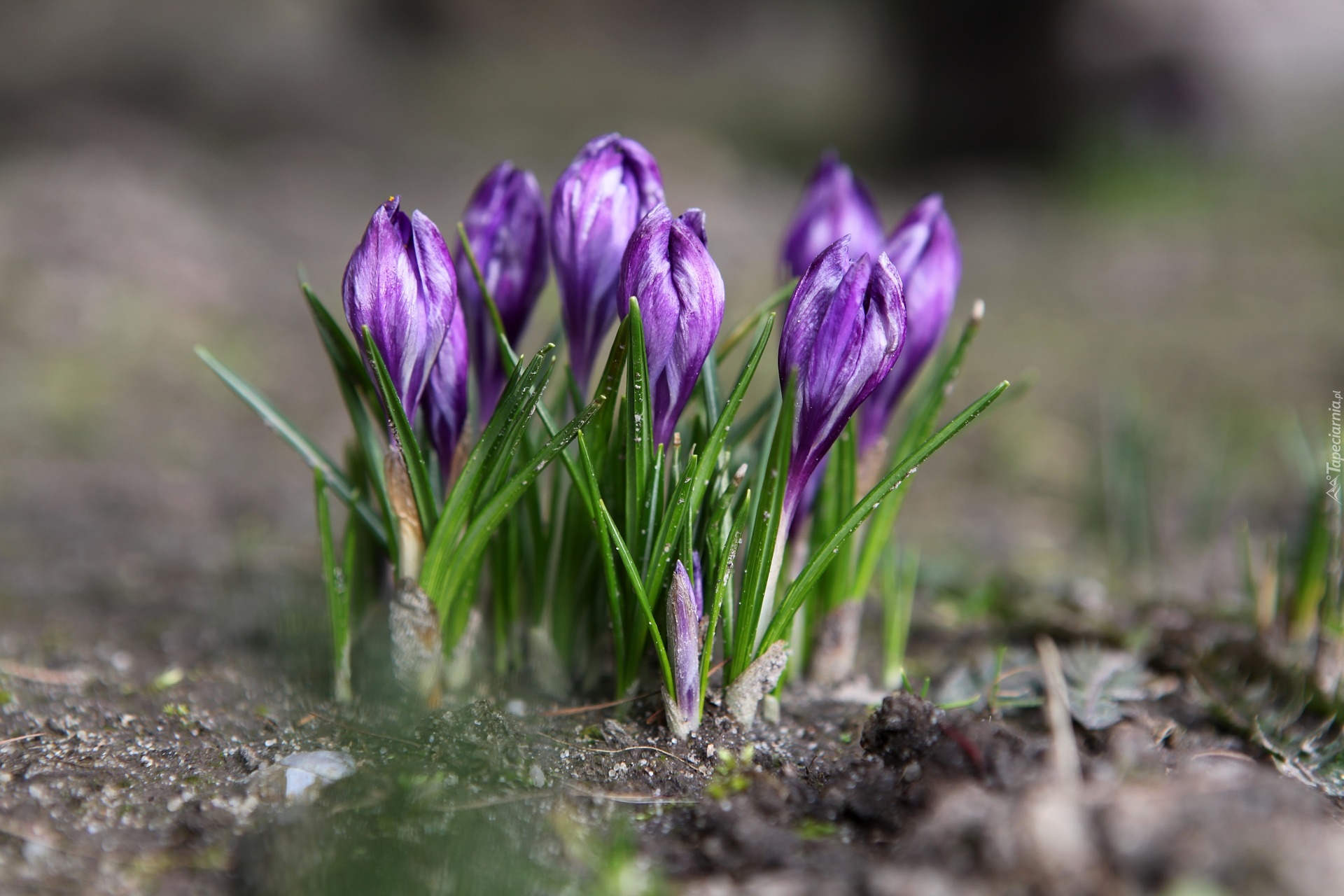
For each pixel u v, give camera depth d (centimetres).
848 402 51
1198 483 86
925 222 55
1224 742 55
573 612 56
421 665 54
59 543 69
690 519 52
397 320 51
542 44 368
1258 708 57
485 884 49
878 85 219
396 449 53
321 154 198
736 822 50
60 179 142
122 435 90
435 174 194
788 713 56
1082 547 76
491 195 54
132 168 158
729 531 54
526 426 53
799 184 199
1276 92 211
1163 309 136
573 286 53
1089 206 179
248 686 57
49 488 78
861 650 61
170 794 52
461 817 51
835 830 51
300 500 79
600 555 55
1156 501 78
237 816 52
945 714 53
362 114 229
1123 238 166
